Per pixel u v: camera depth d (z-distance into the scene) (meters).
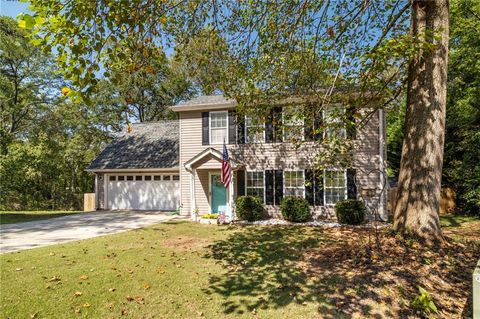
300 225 12.01
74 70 3.18
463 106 13.46
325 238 9.27
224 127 15.05
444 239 6.98
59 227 12.39
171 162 17.55
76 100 3.25
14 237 10.21
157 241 9.24
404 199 7.34
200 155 14.13
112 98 26.58
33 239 9.82
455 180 14.48
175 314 4.46
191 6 5.81
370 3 7.24
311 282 5.55
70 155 24.16
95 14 3.19
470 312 4.47
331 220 12.87
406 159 7.38
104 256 7.42
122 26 3.62
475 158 13.04
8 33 20.88
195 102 15.80
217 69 7.84
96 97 25.53
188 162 14.34
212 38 6.68
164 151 18.56
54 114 24.95
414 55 6.05
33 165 18.89
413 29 7.33
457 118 14.05
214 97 16.22
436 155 7.02
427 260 6.12
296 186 13.61
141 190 18.34
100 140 27.89
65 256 7.41
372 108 11.27
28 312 4.47
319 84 9.03
